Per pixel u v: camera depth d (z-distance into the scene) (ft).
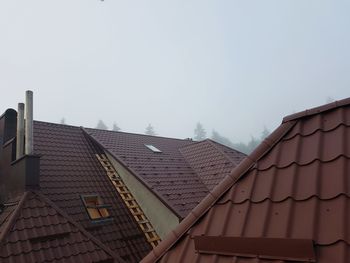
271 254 8.77
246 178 11.86
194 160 51.37
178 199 35.78
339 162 9.92
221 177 43.39
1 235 22.57
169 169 44.73
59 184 34.47
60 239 24.49
